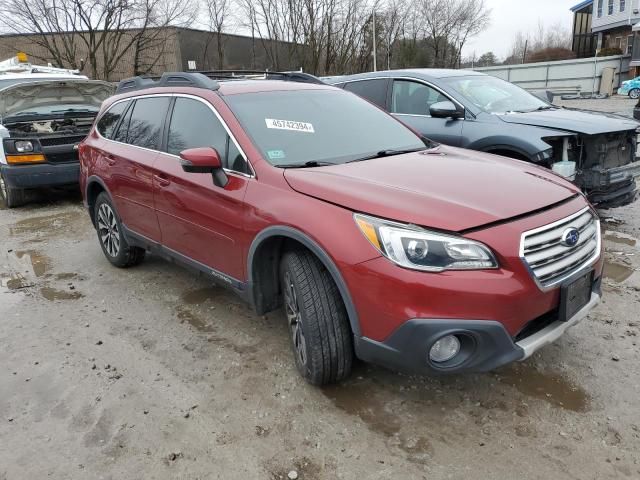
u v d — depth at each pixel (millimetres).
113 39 25578
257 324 3945
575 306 2803
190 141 3805
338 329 2850
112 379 3311
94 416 2959
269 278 3291
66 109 8781
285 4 31625
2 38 26234
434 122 5992
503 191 2852
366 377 3195
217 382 3229
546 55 51594
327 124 3771
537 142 5082
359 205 2686
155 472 2541
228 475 2508
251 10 31375
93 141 5145
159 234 4215
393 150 3701
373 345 2637
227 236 3381
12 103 8438
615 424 2725
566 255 2756
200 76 4023
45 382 3309
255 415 2912
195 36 30516
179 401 3061
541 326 2729
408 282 2463
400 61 45438
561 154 5227
